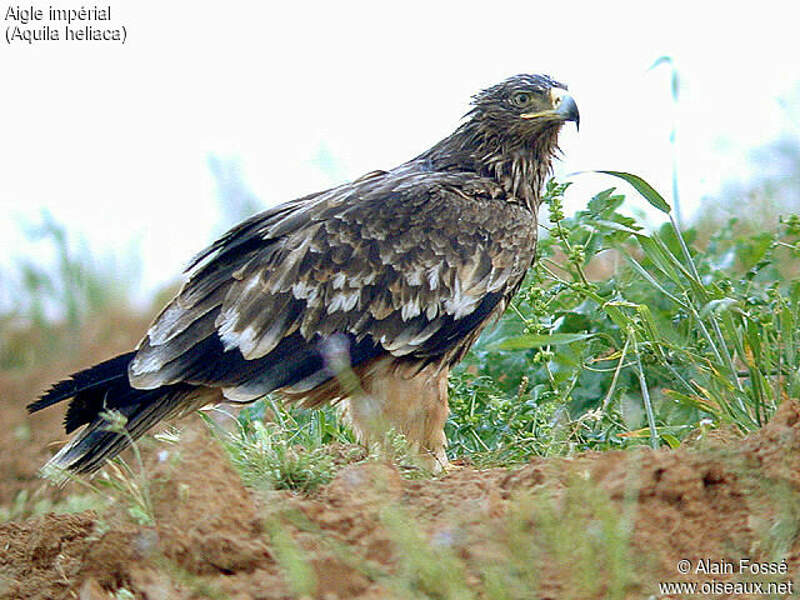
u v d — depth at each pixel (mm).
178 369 10844
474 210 11828
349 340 11258
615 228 11211
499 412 11328
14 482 14047
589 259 12461
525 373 12367
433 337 11539
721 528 7465
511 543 6945
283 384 11125
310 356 11172
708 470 7746
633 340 10711
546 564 6895
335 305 11227
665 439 10594
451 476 8672
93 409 10867
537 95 12414
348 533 7641
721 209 16703
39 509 11586
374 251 11383
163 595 6973
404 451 10516
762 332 11164
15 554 9031
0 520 11570
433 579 6746
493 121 12516
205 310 11023
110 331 22000
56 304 22297
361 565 6938
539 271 12398
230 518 7617
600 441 11031
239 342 10992
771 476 7617
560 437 10508
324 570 6914
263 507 7977
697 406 10438
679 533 7402
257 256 11266
